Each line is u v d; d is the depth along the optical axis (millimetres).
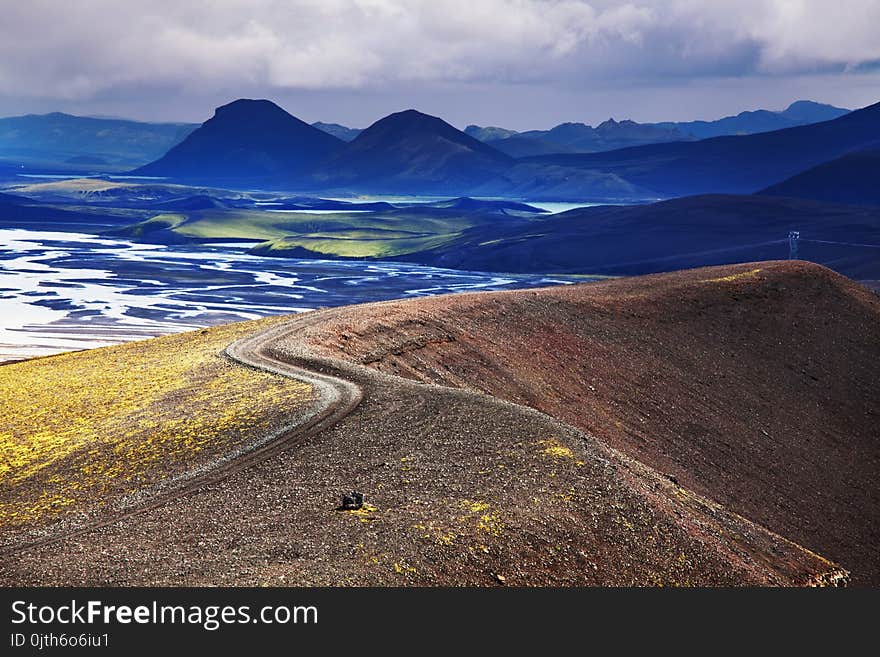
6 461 56938
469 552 39250
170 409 64000
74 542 39938
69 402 71375
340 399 61312
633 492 48719
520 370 95562
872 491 99062
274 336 87500
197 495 45594
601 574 41469
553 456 50688
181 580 35219
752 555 52438
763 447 99250
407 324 97188
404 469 48000
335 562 36875
